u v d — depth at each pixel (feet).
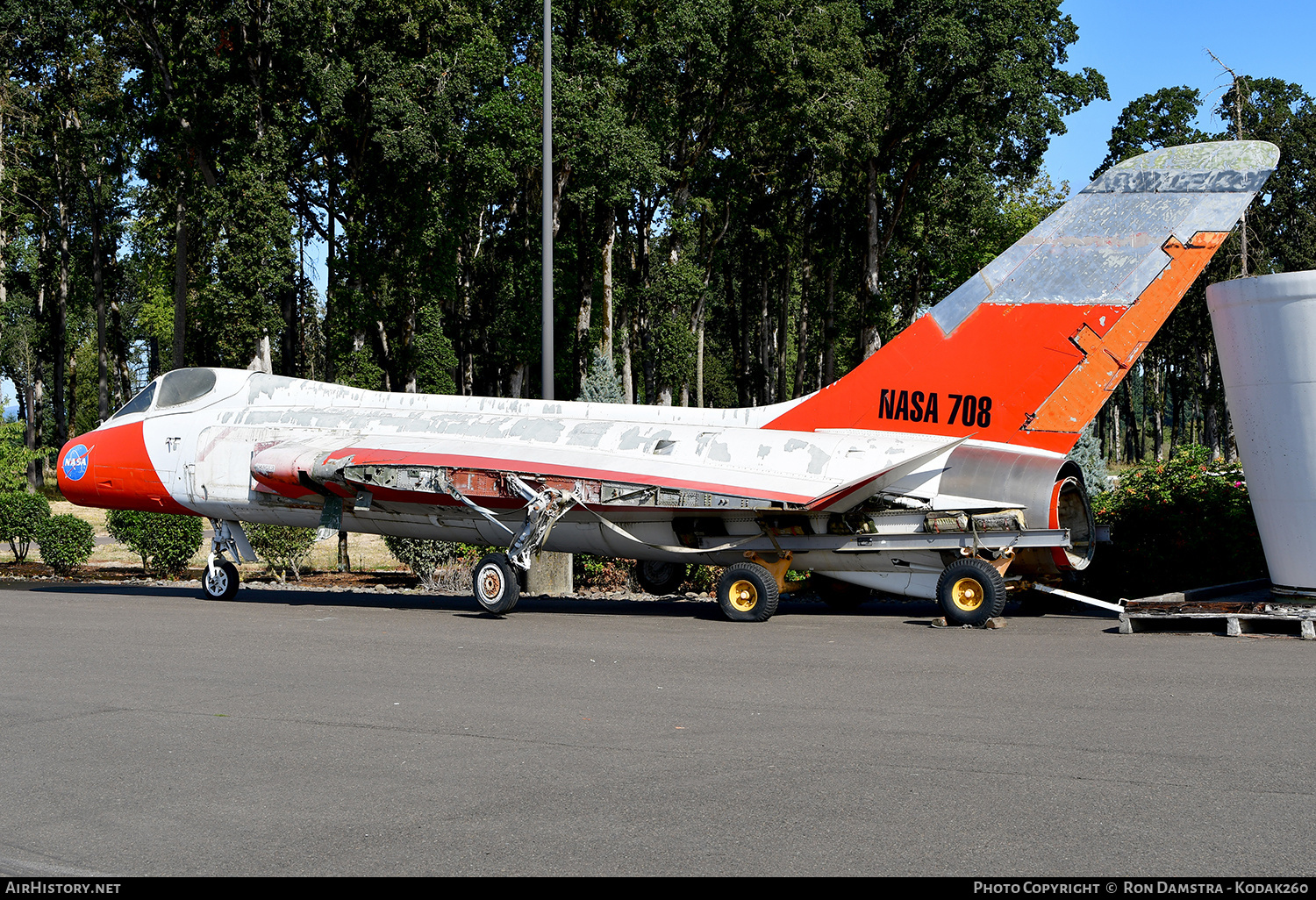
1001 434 40.16
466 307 174.81
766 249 179.32
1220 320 36.70
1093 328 39.22
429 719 23.59
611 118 114.62
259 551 65.51
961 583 38.09
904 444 40.91
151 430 52.42
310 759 20.40
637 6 129.18
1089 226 39.50
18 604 49.08
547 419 46.50
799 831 16.05
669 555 43.78
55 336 182.29
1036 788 18.03
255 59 116.57
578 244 150.10
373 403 50.26
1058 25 148.97
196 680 28.45
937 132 137.39
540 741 21.57
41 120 151.74
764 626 39.09
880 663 30.17
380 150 122.52
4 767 20.03
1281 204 158.51
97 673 29.58
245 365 110.83
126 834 16.26
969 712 23.70
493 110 116.78
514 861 14.94
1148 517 45.57
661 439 43.52
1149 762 19.51
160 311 219.20
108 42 127.75
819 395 42.98
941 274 171.83
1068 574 41.57
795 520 41.22
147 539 68.03
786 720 23.17
